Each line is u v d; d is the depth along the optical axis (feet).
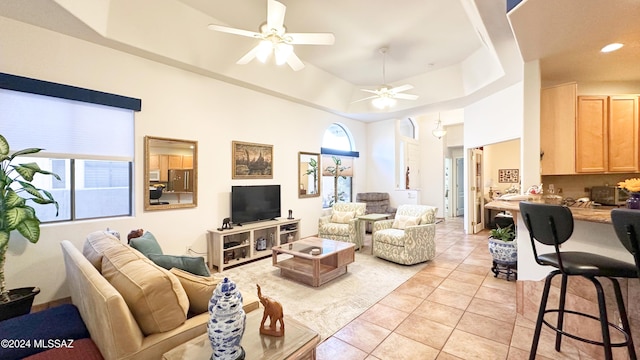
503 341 7.20
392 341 7.28
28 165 7.88
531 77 9.18
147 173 11.52
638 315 5.49
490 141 17.30
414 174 28.07
